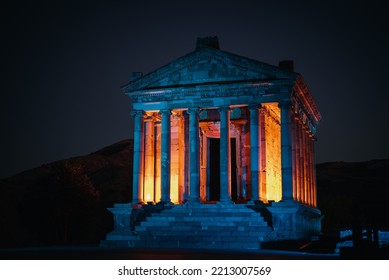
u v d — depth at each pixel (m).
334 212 95.88
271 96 52.00
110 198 104.81
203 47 54.12
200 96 54.31
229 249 41.91
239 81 53.00
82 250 40.50
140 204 53.34
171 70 55.31
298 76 51.78
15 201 92.25
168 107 55.28
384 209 28.98
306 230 53.97
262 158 55.16
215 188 63.47
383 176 147.75
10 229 75.94
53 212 74.56
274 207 47.00
